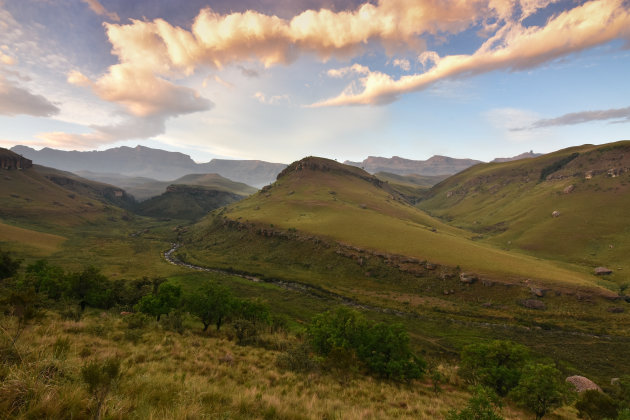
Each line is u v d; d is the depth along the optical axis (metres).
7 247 116.44
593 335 64.38
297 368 23.83
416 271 98.88
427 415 17.67
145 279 68.00
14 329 10.72
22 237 134.12
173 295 47.75
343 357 30.16
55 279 50.28
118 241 172.75
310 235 136.50
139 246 163.62
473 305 80.94
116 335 22.61
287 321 64.81
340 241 125.75
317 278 106.06
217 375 16.52
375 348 32.66
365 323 35.88
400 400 21.12
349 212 181.62
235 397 10.49
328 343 35.53
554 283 81.56
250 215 191.62
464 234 186.88
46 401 5.72
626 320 69.12
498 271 89.88
